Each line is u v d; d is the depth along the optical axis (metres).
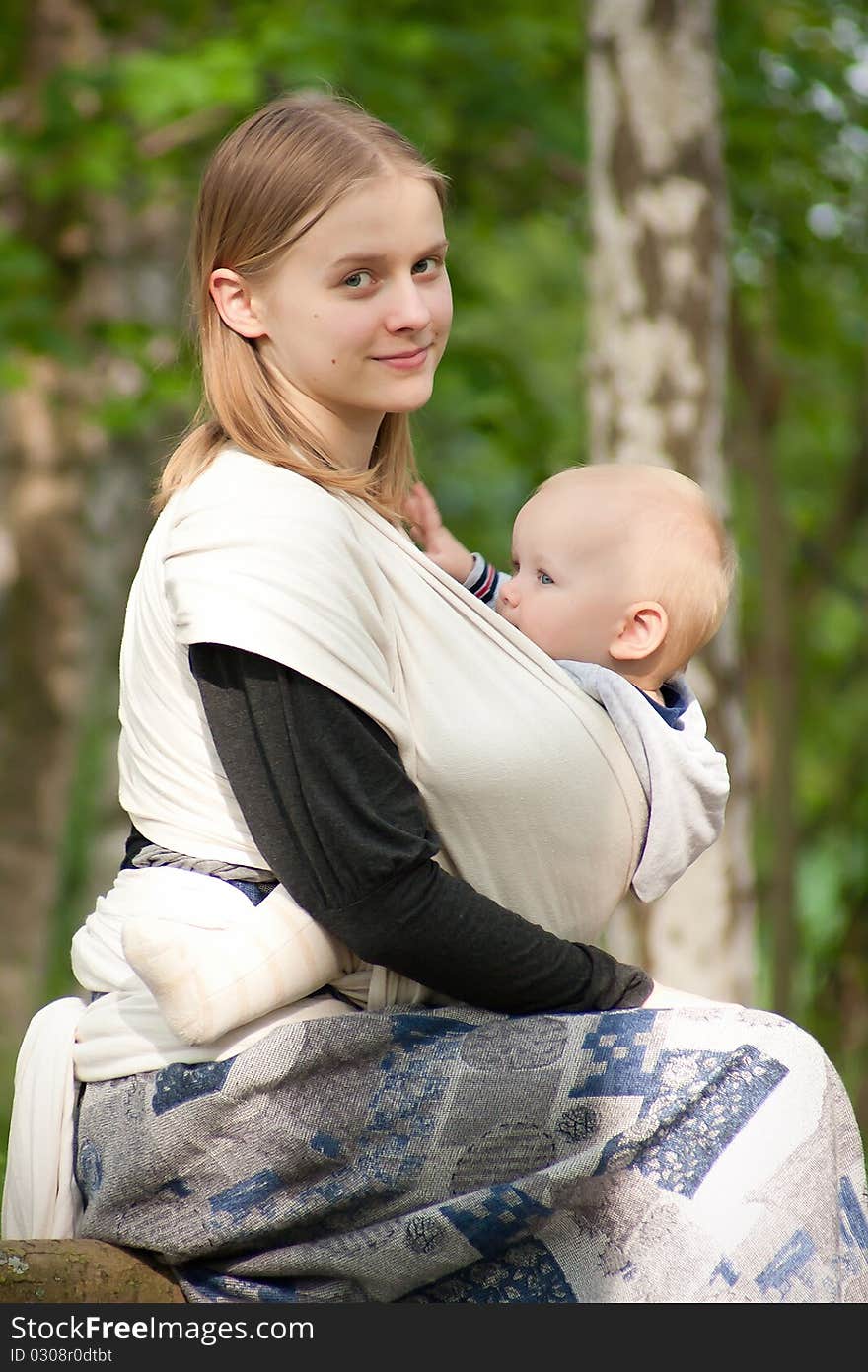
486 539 17.69
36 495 16.14
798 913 13.98
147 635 4.00
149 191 14.16
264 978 3.69
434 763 3.85
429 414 16.36
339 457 4.20
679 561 4.42
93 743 20.20
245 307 4.09
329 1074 3.77
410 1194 3.74
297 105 4.12
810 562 18.22
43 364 15.48
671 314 8.88
